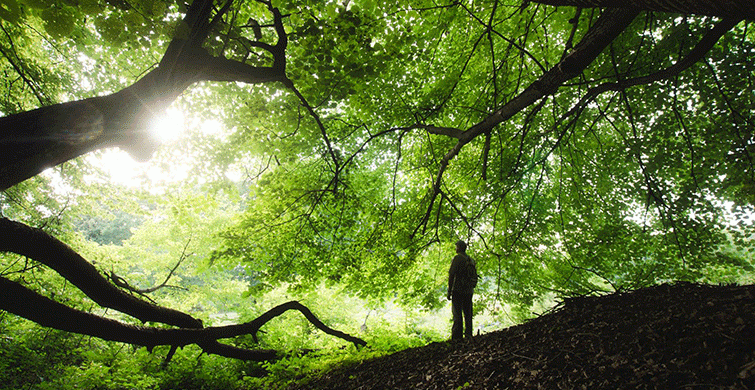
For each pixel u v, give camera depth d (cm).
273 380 633
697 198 648
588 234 782
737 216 634
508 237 812
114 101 250
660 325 256
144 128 271
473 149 841
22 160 208
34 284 738
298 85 486
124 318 945
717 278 744
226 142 731
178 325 516
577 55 284
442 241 833
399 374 407
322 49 422
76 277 345
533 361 284
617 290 372
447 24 508
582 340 284
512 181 769
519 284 851
